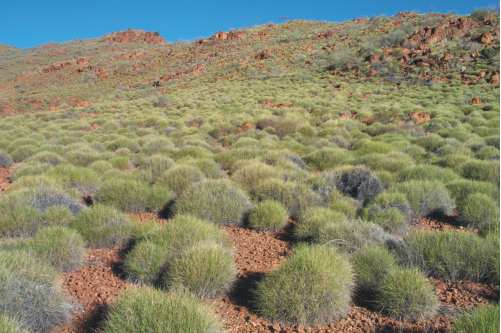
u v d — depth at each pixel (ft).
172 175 32.12
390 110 79.71
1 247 18.88
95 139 62.49
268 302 15.01
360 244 19.76
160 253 18.11
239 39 205.16
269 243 22.61
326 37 173.47
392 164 36.81
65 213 24.14
